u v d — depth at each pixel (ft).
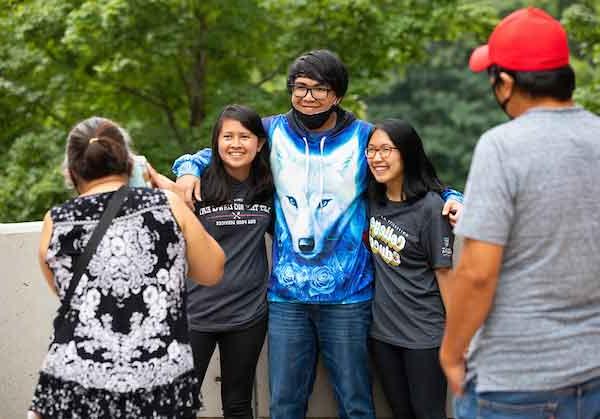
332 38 34.27
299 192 13.97
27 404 15.42
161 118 37.83
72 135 10.77
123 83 35.47
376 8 33.30
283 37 34.81
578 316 9.04
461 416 9.68
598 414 9.17
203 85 35.83
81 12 30.99
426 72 85.61
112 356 9.93
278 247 14.20
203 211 13.96
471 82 84.58
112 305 10.03
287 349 14.14
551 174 8.93
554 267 8.98
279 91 34.86
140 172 11.22
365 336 14.20
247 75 36.91
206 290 13.89
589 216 8.98
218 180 13.91
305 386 14.39
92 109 36.78
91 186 10.66
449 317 9.23
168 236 10.28
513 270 9.11
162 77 35.42
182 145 33.88
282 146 14.05
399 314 13.84
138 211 10.27
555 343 8.96
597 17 34.68
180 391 10.14
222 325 13.88
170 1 30.99
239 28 33.81
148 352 9.98
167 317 10.13
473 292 8.98
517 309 9.05
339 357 14.14
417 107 86.22
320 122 13.85
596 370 8.99
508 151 8.99
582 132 9.12
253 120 13.69
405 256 13.74
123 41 32.42
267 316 14.25
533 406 9.05
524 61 9.25
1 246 15.29
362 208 14.14
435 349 13.73
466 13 33.83
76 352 9.94
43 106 36.06
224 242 13.96
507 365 9.09
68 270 10.13
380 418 15.53
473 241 8.93
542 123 9.13
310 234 13.94
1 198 32.60
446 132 83.56
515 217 9.00
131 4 30.78
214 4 33.14
